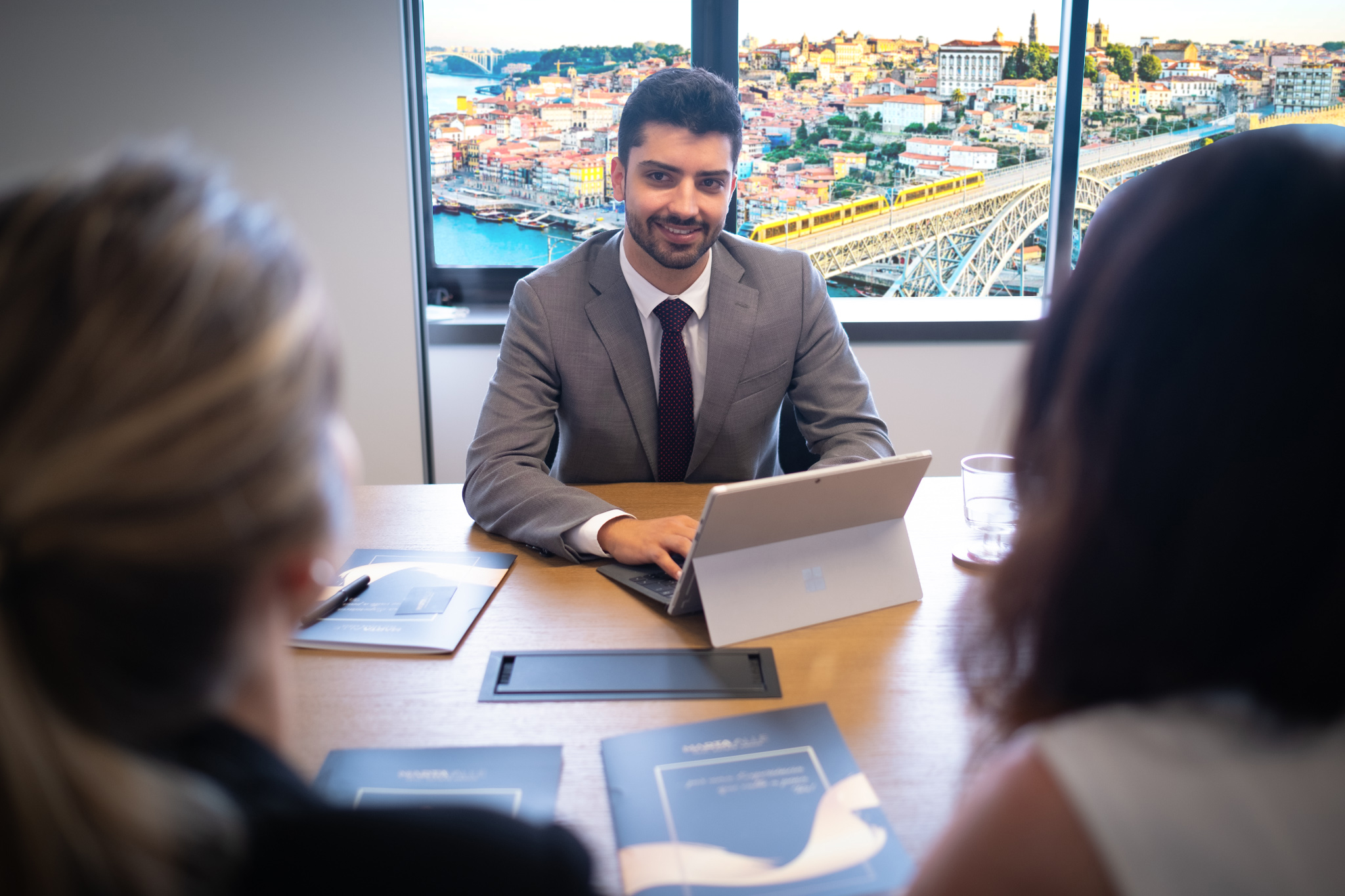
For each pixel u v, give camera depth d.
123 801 0.32
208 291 0.32
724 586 1.13
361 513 1.58
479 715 0.97
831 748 0.90
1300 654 0.39
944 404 3.18
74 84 2.54
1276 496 0.39
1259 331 0.38
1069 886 0.39
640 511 1.54
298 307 0.35
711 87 1.64
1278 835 0.37
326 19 2.54
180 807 0.34
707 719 0.96
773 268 1.89
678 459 1.83
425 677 1.04
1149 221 0.43
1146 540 0.42
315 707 0.98
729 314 1.81
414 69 2.94
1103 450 0.43
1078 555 0.44
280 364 0.33
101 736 0.33
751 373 1.83
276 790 0.41
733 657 1.09
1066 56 3.11
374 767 0.87
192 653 0.35
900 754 0.90
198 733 0.39
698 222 1.68
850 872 0.74
